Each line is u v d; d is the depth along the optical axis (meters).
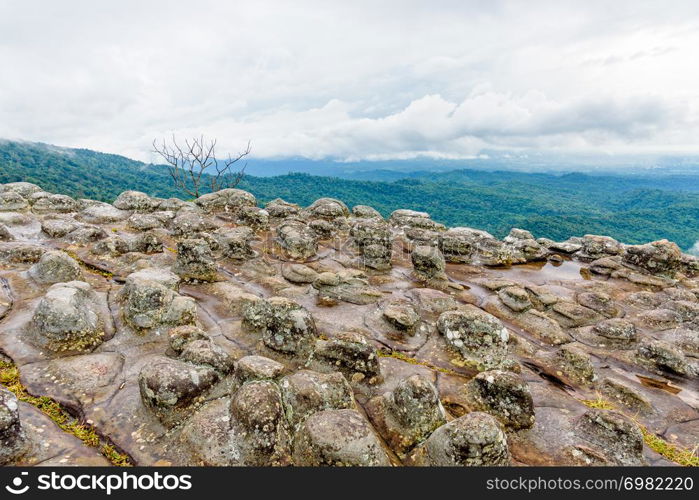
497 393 2.84
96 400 2.58
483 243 6.82
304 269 5.03
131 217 6.48
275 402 2.41
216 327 3.64
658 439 2.87
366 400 2.89
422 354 3.57
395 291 4.86
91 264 4.61
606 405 3.16
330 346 3.13
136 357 3.06
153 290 3.43
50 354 2.93
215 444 2.25
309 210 8.12
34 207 6.43
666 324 4.43
